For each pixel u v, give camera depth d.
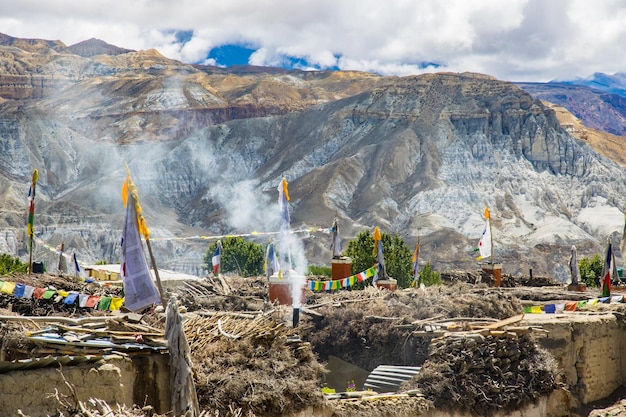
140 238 29.98
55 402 24.42
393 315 43.12
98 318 28.41
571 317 47.41
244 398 28.50
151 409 26.05
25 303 39.75
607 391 47.31
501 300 47.00
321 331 42.97
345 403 32.91
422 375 36.22
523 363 38.50
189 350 26.83
